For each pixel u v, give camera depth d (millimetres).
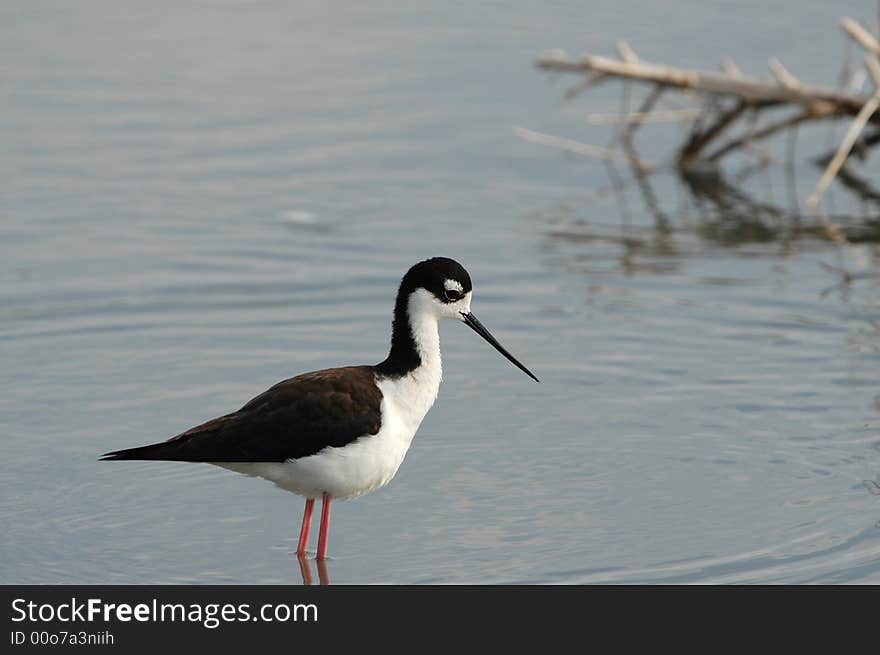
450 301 9805
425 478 10719
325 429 9234
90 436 11336
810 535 9602
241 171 17641
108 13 22672
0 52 20734
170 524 9992
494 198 17312
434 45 21672
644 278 14891
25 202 16438
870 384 12250
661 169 18672
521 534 9750
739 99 18359
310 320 13898
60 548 9547
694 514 9984
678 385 12383
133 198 16688
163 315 13938
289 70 20672
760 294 14422
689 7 22859
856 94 17906
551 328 13703
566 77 20859
